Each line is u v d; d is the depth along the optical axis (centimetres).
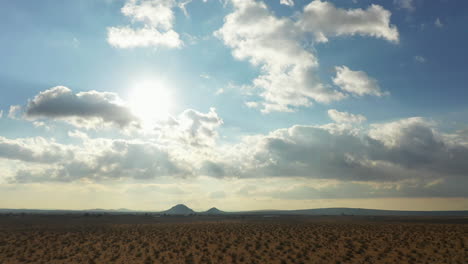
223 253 3853
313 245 4338
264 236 5500
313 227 7462
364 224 8656
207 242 4806
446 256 3494
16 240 4919
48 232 6203
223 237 5441
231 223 9875
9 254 3738
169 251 3994
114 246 4425
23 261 3416
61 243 4688
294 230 6612
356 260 3353
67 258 3566
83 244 4612
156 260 3462
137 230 6806
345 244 4356
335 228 7038
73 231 6475
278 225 8500
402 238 4919
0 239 5003
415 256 3500
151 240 5031
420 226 7569
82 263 3303
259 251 3947
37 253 3856
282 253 3781
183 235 5800
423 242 4472
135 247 4325
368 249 4003
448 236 5125
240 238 5241
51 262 3347
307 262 3284
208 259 3478
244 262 3322
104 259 3519
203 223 9981
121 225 8650
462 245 4172
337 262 3253
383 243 4444
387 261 3297
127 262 3362
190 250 4088
